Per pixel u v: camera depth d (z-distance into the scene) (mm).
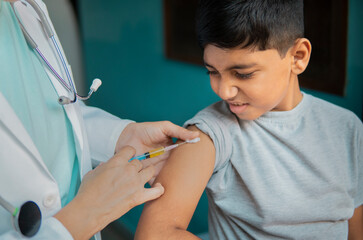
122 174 861
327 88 1586
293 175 992
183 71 2410
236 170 989
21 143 795
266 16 797
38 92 925
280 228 992
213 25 798
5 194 805
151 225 879
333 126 1033
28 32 974
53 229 757
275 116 992
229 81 844
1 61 858
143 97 2855
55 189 874
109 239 2551
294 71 923
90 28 3338
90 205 808
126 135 1145
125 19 2869
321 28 1560
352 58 1480
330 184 1007
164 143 1133
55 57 1028
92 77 3465
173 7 2340
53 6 3496
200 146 960
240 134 989
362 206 1111
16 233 754
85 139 1043
